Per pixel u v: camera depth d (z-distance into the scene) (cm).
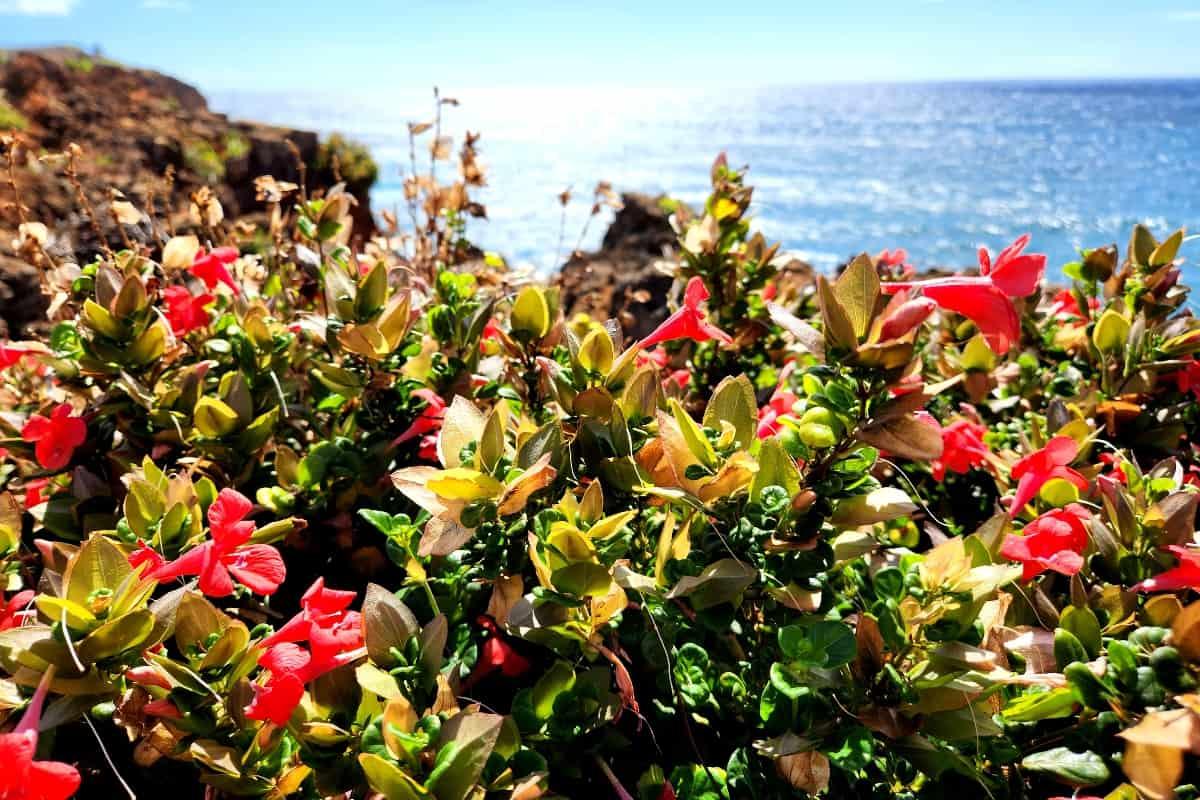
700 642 35
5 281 131
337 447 43
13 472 51
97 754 34
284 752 29
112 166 272
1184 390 49
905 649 29
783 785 30
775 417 42
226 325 50
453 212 67
